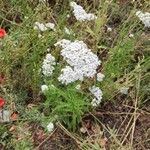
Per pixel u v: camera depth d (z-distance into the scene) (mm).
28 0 589
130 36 555
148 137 520
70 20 602
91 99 516
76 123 511
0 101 461
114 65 537
